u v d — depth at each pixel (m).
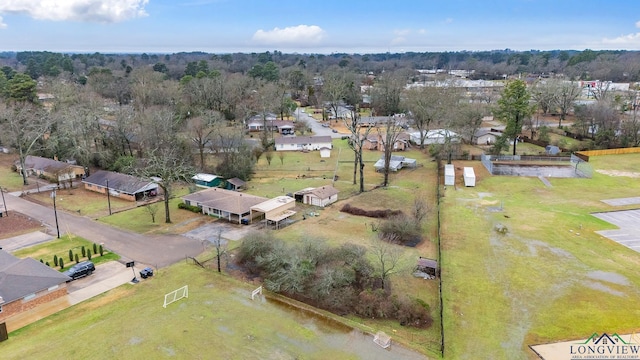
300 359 25.39
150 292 32.84
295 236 43.81
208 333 27.75
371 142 89.44
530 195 56.78
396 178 67.50
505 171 68.56
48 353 25.66
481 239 42.47
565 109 116.00
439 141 87.56
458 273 35.62
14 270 31.00
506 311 30.27
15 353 25.59
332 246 40.38
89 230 45.78
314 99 150.88
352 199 56.66
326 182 65.50
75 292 32.75
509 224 46.31
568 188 59.53
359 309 30.36
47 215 50.38
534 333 27.81
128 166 63.91
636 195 55.91
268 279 34.19
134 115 74.62
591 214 49.19
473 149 87.56
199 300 31.72
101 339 26.98
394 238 42.62
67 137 68.06
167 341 26.86
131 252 40.19
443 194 57.75
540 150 84.81
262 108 105.88
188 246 41.62
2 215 49.66
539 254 39.09
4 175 67.88
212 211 50.59
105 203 55.50
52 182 64.19
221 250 39.84
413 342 27.16
